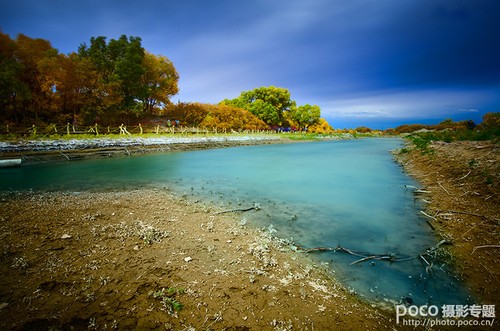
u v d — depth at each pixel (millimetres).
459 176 9234
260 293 3678
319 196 9297
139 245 5035
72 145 20781
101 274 4035
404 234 5766
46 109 26609
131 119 37156
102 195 9188
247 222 6637
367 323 3133
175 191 10047
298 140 50812
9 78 21422
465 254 4578
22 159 16734
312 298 3604
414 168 13992
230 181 12125
